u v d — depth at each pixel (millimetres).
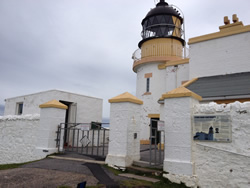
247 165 5723
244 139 5852
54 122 10406
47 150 9922
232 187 5828
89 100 16547
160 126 6918
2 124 12789
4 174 6863
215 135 6211
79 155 9430
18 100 17094
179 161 6480
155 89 16328
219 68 12180
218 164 6090
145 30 18203
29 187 5590
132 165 7586
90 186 5648
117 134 7828
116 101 8023
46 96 14758
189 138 6457
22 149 11234
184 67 14961
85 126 9336
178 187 6062
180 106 6766
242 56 11625
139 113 8375
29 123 11266
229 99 9094
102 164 7859
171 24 17469
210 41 12648
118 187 5672
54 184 5812
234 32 11891
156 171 6781
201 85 11086
